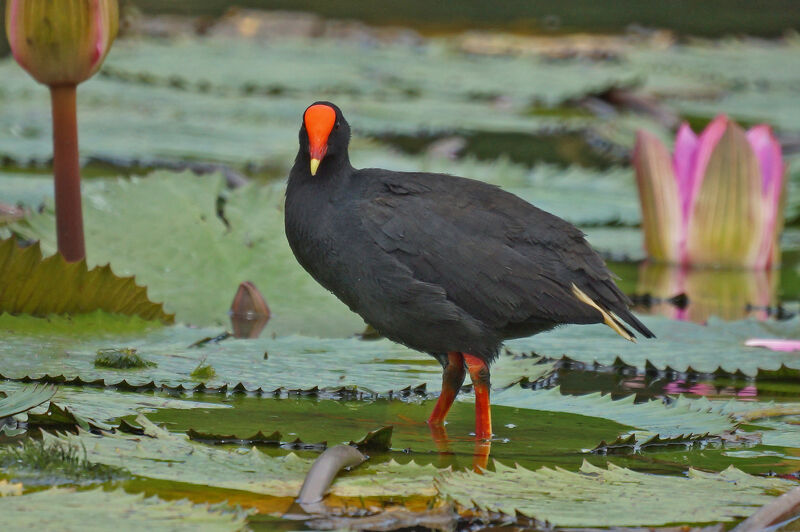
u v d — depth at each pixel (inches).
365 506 240.1
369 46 1132.5
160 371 335.3
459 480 254.8
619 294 337.1
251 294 423.8
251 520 229.8
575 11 1263.5
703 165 585.0
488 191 337.4
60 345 350.9
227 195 483.5
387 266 323.3
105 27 375.6
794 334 426.0
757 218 587.2
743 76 1026.1
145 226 455.2
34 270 372.5
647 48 1144.2
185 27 1143.6
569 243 333.1
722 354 396.2
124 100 853.8
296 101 896.3
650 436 305.3
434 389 344.5
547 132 931.3
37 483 239.1
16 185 568.4
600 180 716.7
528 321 329.1
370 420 311.1
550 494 250.5
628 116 936.3
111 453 259.8
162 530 212.7
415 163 692.1
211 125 788.0
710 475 269.3
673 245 596.4
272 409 314.0
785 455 295.3
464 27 1238.9
